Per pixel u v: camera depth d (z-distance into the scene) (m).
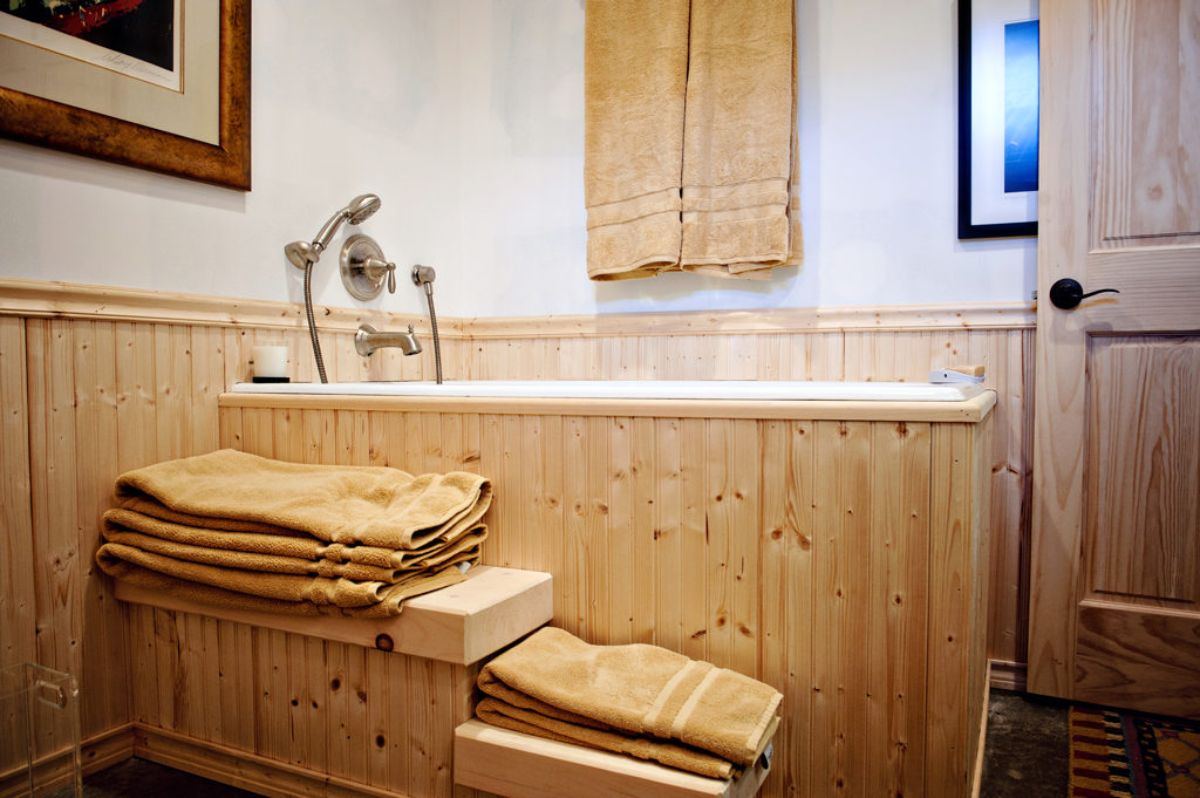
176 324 1.53
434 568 1.21
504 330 2.34
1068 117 1.60
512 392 1.32
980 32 1.76
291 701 1.27
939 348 1.81
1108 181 1.58
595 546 1.24
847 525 1.08
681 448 1.18
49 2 1.30
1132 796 1.22
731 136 1.90
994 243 1.77
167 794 1.29
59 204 1.33
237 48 1.64
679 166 1.92
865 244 1.90
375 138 2.07
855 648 1.08
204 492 1.33
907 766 1.05
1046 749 1.40
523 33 2.32
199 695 1.37
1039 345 1.64
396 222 2.15
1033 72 1.72
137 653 1.43
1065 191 1.61
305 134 1.85
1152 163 1.55
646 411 1.19
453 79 2.38
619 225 2.03
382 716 1.18
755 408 1.12
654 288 2.15
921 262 1.84
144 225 1.47
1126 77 1.56
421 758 1.14
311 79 1.86
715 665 1.16
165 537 1.31
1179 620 1.54
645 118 1.98
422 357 2.24
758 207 1.87
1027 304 1.72
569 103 2.25
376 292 2.06
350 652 1.20
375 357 2.06
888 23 1.86
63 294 1.32
